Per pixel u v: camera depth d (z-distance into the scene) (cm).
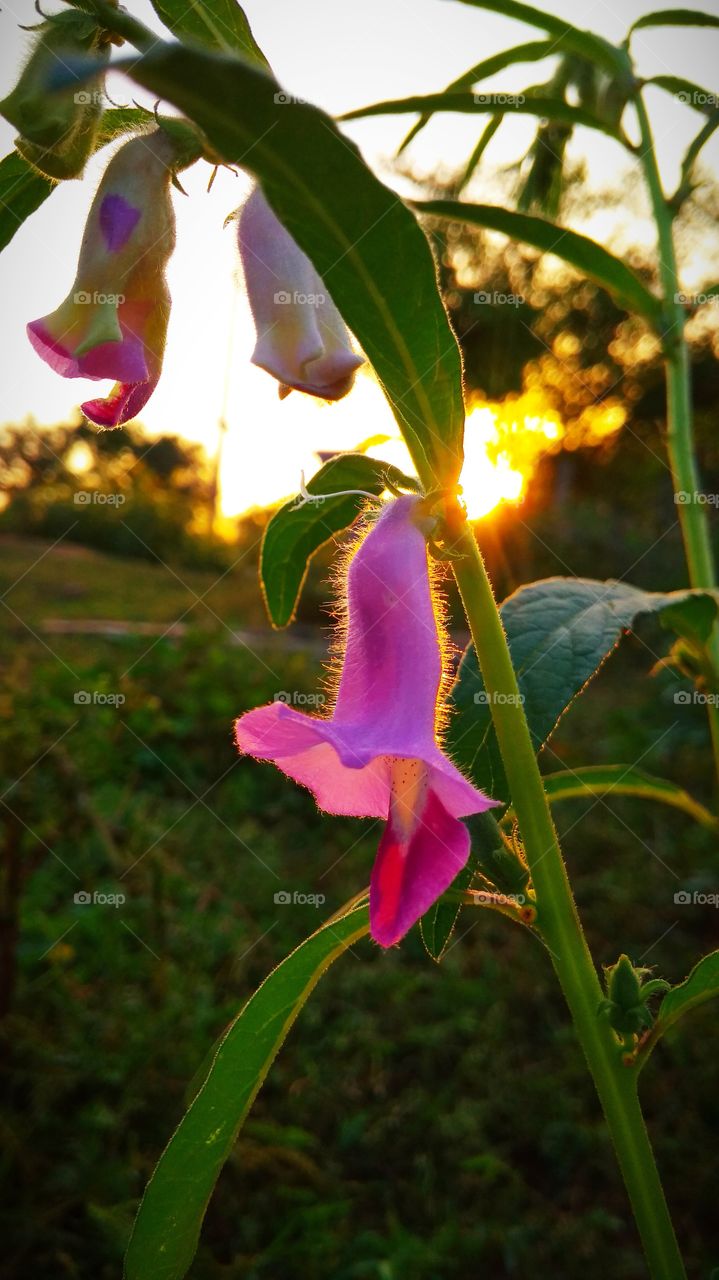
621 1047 7
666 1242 7
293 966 9
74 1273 16
